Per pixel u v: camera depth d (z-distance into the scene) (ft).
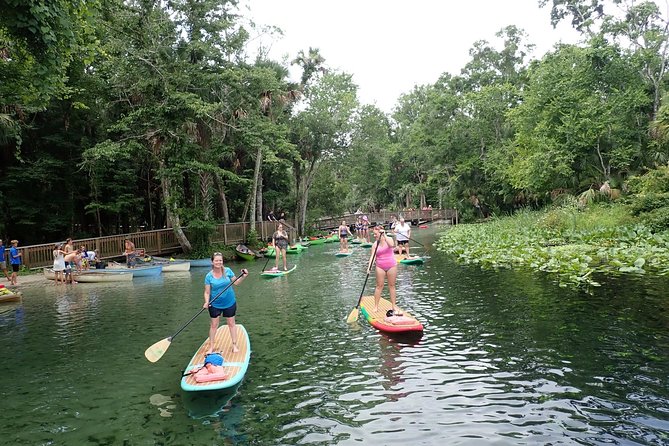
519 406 15.02
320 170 129.59
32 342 26.40
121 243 65.05
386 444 13.11
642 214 55.26
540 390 16.12
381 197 191.62
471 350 20.71
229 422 14.99
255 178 81.66
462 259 53.57
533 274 39.17
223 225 75.97
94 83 70.33
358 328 25.68
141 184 91.40
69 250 53.93
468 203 134.21
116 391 18.29
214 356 18.71
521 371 17.93
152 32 60.85
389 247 27.02
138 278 54.54
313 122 101.86
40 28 22.79
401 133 186.60
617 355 18.93
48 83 28.07
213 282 20.56
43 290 47.26
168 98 60.95
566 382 16.63
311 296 36.19
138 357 22.65
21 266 59.47
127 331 27.91
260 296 37.27
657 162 70.13
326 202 132.57
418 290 35.60
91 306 37.01
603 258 44.21
